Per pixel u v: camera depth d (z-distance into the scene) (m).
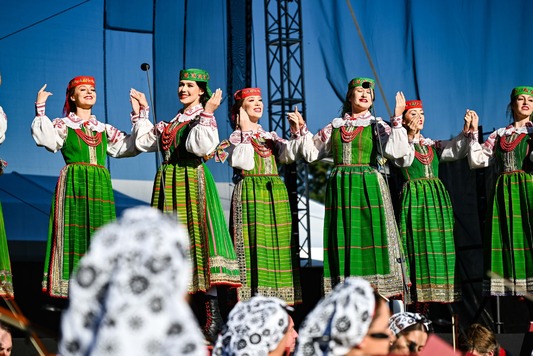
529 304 7.27
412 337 4.26
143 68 6.72
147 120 6.87
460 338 5.42
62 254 6.46
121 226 1.83
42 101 6.43
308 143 7.22
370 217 7.00
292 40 8.82
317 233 10.29
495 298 8.23
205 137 6.38
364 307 2.39
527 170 7.38
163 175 6.63
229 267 6.56
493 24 9.08
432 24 9.04
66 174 6.55
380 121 7.17
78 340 1.80
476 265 8.82
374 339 2.46
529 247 7.28
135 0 8.31
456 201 8.92
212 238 6.54
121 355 1.75
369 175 7.06
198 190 6.60
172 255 1.79
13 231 7.73
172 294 1.79
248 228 7.19
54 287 6.42
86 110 6.73
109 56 8.21
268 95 8.84
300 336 2.46
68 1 8.09
